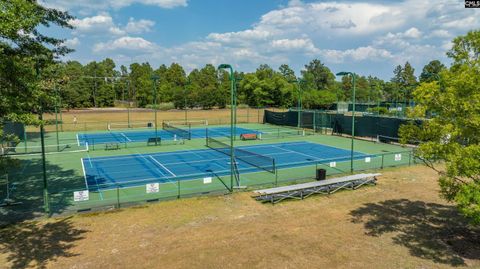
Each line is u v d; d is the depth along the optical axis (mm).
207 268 11898
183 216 17109
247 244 13766
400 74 142750
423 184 22672
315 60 149875
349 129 48000
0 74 13094
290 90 108062
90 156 33938
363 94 129625
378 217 16734
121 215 17328
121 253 13117
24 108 14836
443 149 11797
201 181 24250
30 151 36562
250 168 28125
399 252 12984
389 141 41875
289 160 31547
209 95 108500
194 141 43594
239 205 18750
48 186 23203
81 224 16172
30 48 16078
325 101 99250
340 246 13547
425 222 15992
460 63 12328
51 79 17641
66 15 18047
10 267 12016
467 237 14258
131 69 150000
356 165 28906
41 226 15938
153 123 65750
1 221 16562
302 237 14430
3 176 25609
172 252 13133
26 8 12836
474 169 10922
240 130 55062
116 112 91625
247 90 118500
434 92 11898
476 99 11047
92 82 122375
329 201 19375
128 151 36656
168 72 142125
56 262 12406
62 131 54500
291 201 19406
